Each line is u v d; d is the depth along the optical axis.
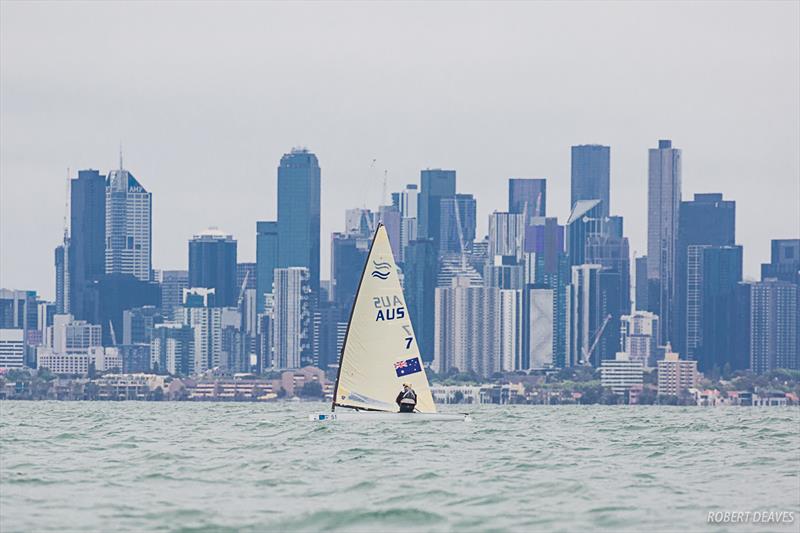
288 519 83.31
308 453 122.25
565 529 80.75
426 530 80.50
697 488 97.88
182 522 82.25
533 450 128.88
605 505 89.00
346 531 80.12
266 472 106.44
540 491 95.38
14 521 82.44
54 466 111.50
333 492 94.75
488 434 149.38
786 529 80.94
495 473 106.62
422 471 107.31
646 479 103.31
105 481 100.69
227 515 84.62
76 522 82.12
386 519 83.25
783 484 100.50
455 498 91.94
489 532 79.94
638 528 81.12
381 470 108.00
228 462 114.19
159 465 112.00
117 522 82.12
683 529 80.81
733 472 108.88
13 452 126.50
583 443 140.88
